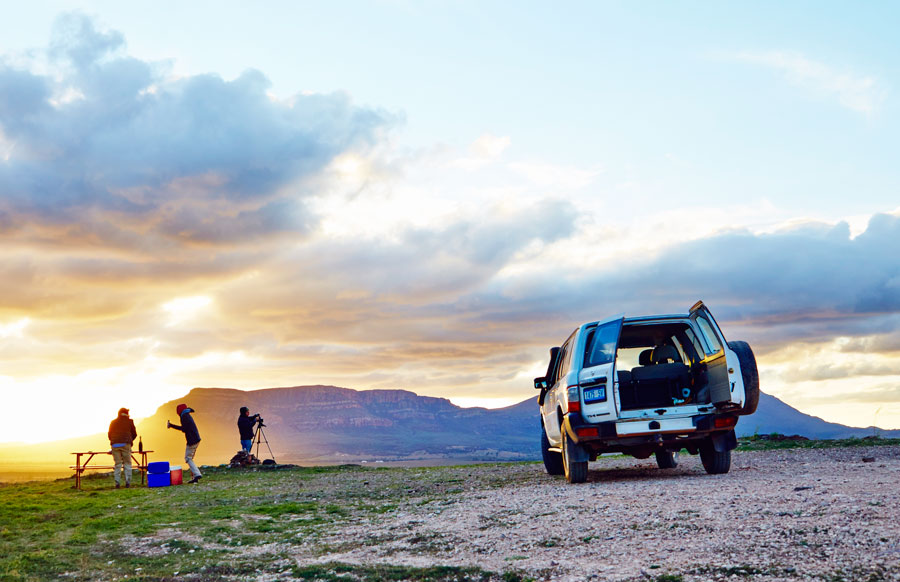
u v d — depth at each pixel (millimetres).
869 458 11422
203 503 12219
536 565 5539
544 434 13906
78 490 16500
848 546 5012
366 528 8281
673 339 11961
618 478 11500
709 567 4906
